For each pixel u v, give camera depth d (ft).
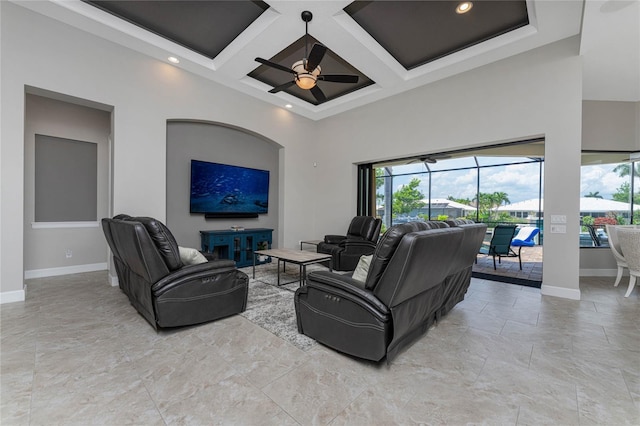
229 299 8.86
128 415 4.70
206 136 16.38
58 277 13.67
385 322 5.96
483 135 13.62
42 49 10.43
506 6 10.08
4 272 9.92
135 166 12.66
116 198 12.17
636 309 10.04
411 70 14.58
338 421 4.64
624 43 10.38
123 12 10.67
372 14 10.55
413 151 16.28
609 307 10.26
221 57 13.47
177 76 14.05
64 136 14.42
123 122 12.34
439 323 8.78
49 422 4.51
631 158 15.28
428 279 6.61
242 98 16.99
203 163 15.96
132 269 8.73
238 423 4.57
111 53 11.99
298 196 20.62
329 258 12.59
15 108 9.95
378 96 17.29
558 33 11.12
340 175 20.17
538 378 5.91
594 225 15.83
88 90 11.42
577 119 11.25
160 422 4.56
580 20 10.29
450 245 6.72
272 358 6.60
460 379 5.86
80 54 11.24
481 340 7.63
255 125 17.75
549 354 6.90
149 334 7.72
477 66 13.60
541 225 22.88
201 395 5.24
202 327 8.25
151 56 13.08
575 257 11.27
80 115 14.93
